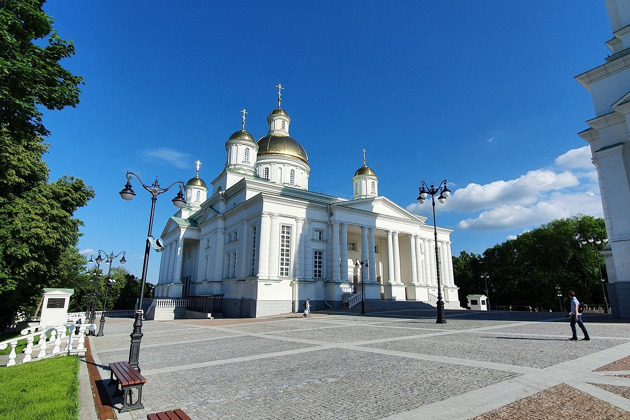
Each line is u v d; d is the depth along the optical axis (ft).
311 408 20.15
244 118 167.84
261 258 107.76
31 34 40.19
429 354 34.04
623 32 71.61
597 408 17.80
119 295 245.04
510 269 203.72
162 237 186.50
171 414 17.46
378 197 137.18
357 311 104.27
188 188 193.47
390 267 134.92
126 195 33.88
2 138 61.52
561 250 165.89
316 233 122.93
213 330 68.95
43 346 42.16
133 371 23.85
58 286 103.09
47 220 69.05
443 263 165.68
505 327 54.54
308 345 43.55
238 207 125.18
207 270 142.31
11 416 19.22
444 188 70.95
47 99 40.86
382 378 25.80
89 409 21.76
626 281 63.00
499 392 21.07
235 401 22.15
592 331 46.32
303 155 169.17
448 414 17.98
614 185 67.21
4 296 67.31
